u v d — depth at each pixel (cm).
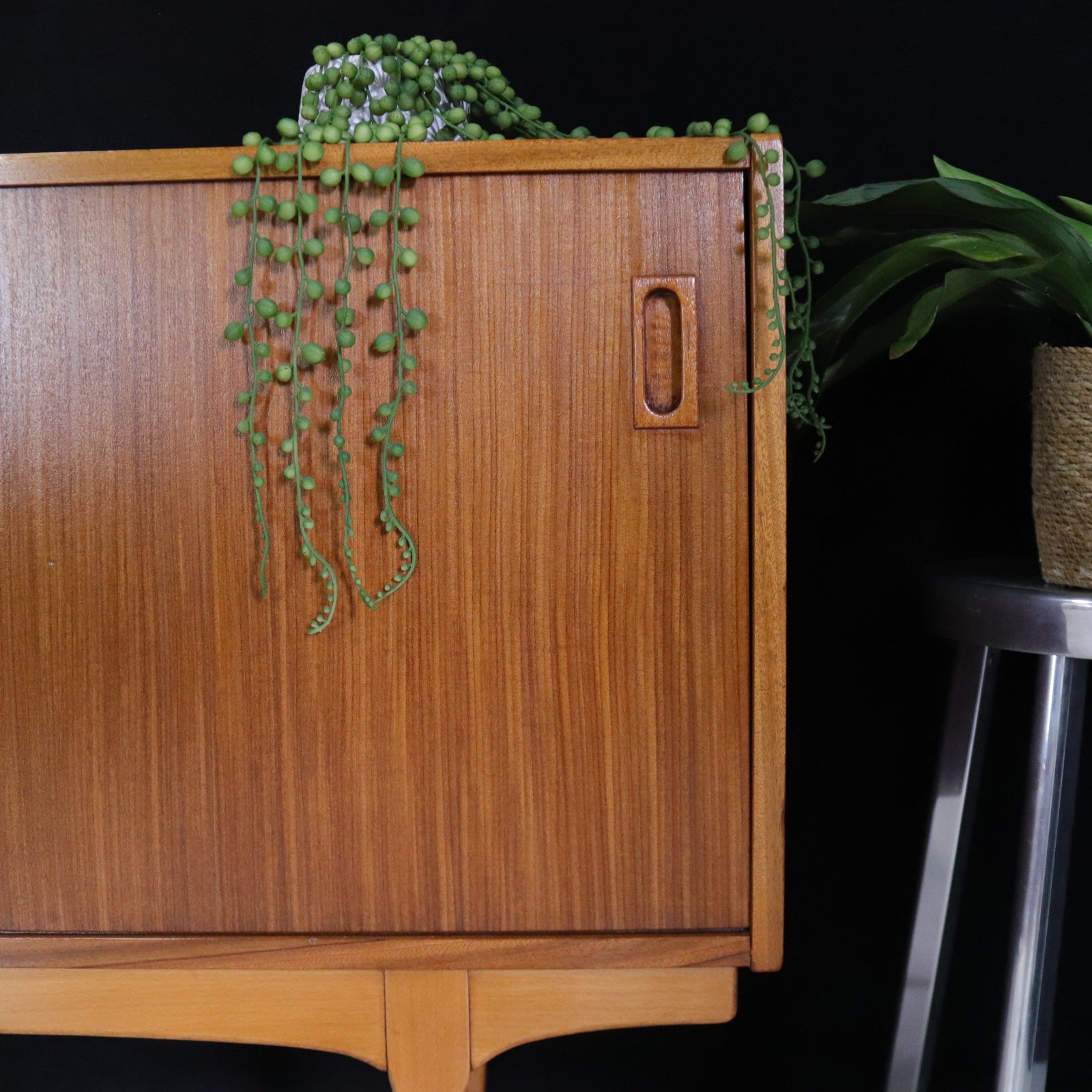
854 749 125
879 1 119
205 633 73
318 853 73
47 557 73
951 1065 125
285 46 124
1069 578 86
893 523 123
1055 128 118
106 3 124
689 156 69
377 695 73
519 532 71
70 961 74
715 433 70
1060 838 96
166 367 72
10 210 71
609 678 72
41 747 74
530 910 73
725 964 73
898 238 96
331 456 72
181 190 71
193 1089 130
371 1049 76
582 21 121
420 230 70
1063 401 85
